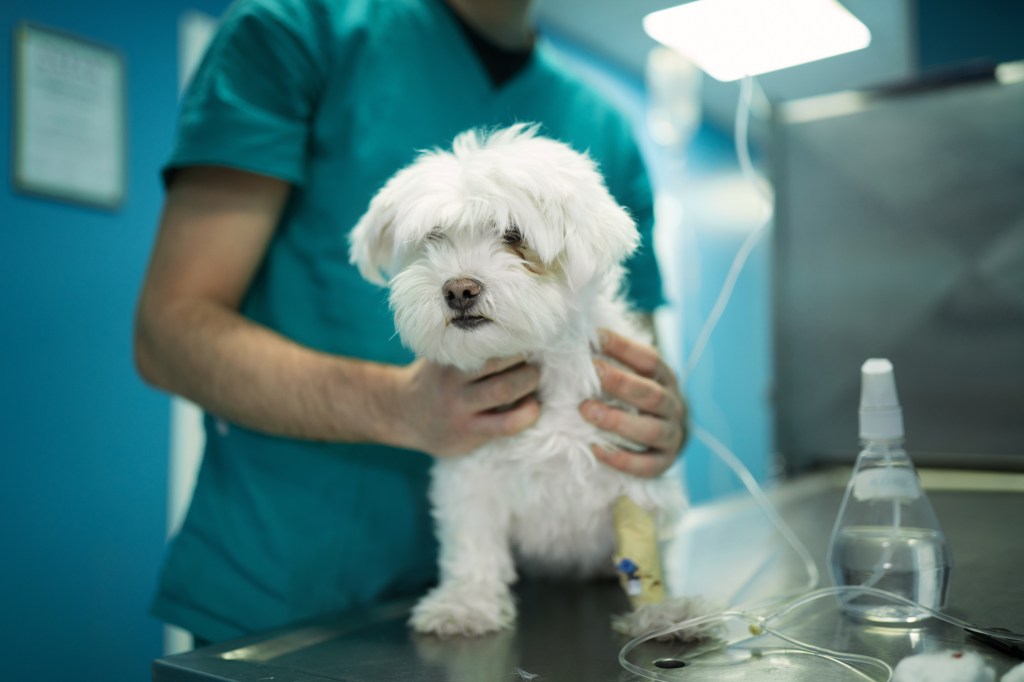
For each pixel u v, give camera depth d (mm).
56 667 1887
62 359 1935
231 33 976
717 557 999
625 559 778
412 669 631
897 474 715
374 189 1002
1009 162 1466
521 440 811
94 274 2012
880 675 555
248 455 1013
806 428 1674
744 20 1461
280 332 1020
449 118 1051
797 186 1670
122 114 2078
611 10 3283
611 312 885
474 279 715
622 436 797
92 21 2014
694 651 646
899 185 1565
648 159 4004
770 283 1701
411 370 833
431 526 1034
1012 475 1464
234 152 920
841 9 1418
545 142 804
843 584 723
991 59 2572
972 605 719
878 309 1593
